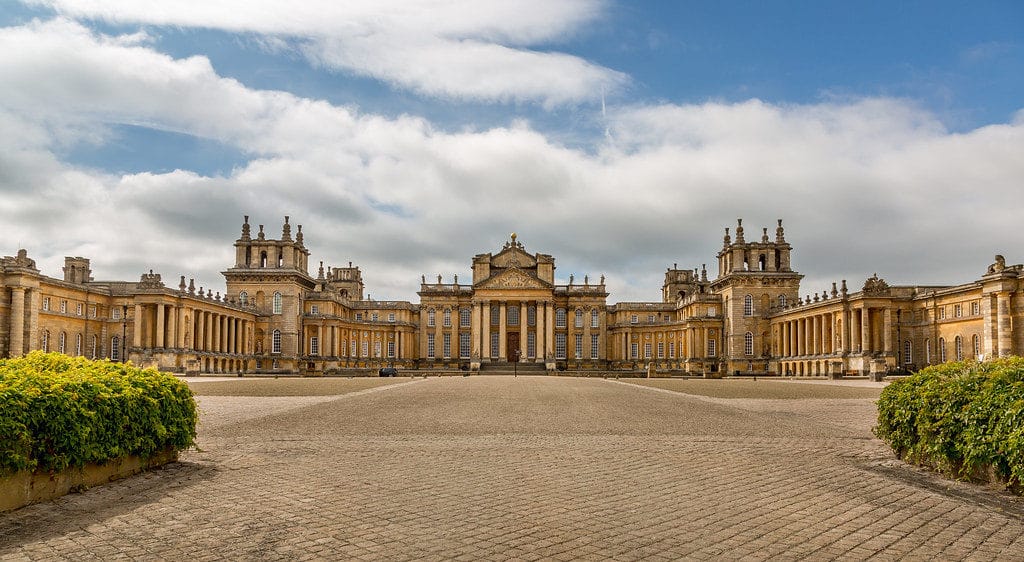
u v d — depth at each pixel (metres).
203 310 98.62
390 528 11.12
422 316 137.50
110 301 98.56
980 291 80.00
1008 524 11.46
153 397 16.39
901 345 95.19
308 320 121.44
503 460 17.83
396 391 49.97
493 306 136.62
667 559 9.60
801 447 20.27
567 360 134.88
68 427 13.36
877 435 18.94
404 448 20.03
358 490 14.03
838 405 37.09
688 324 121.38
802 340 104.06
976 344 80.69
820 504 12.83
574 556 9.71
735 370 113.88
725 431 24.33
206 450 19.55
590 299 136.12
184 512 12.23
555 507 12.53
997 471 13.98
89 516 11.97
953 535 10.80
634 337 135.50
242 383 63.53
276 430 24.48
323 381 70.38
